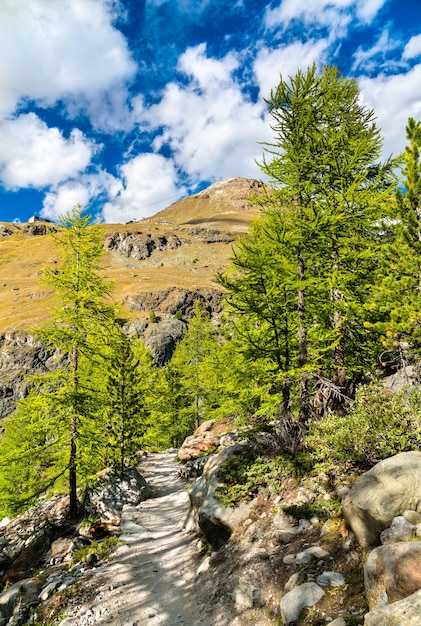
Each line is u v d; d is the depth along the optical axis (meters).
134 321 82.38
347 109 13.63
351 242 11.36
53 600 8.00
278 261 10.73
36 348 68.44
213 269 143.62
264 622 5.66
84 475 16.05
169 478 21.08
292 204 11.72
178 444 43.91
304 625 4.89
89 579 8.75
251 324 13.57
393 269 11.06
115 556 10.11
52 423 14.59
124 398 19.09
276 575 6.37
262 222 12.14
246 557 7.34
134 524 12.73
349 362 12.57
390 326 10.42
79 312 15.75
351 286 11.65
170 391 35.50
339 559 5.80
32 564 12.32
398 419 7.11
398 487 5.37
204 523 9.36
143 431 19.59
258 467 9.77
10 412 61.53
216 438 23.70
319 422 8.79
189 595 7.53
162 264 144.25
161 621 6.83
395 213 11.05
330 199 11.27
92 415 15.38
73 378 15.24
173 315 90.88
